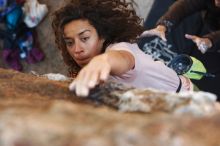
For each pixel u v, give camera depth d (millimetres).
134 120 690
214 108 836
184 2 2883
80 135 637
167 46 3184
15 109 714
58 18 1799
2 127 647
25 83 1140
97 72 1064
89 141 627
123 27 1786
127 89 1054
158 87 1663
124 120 690
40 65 4066
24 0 4016
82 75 1062
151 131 644
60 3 3979
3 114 686
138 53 1631
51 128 645
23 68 4102
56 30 1877
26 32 4016
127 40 1803
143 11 3770
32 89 1086
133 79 1551
